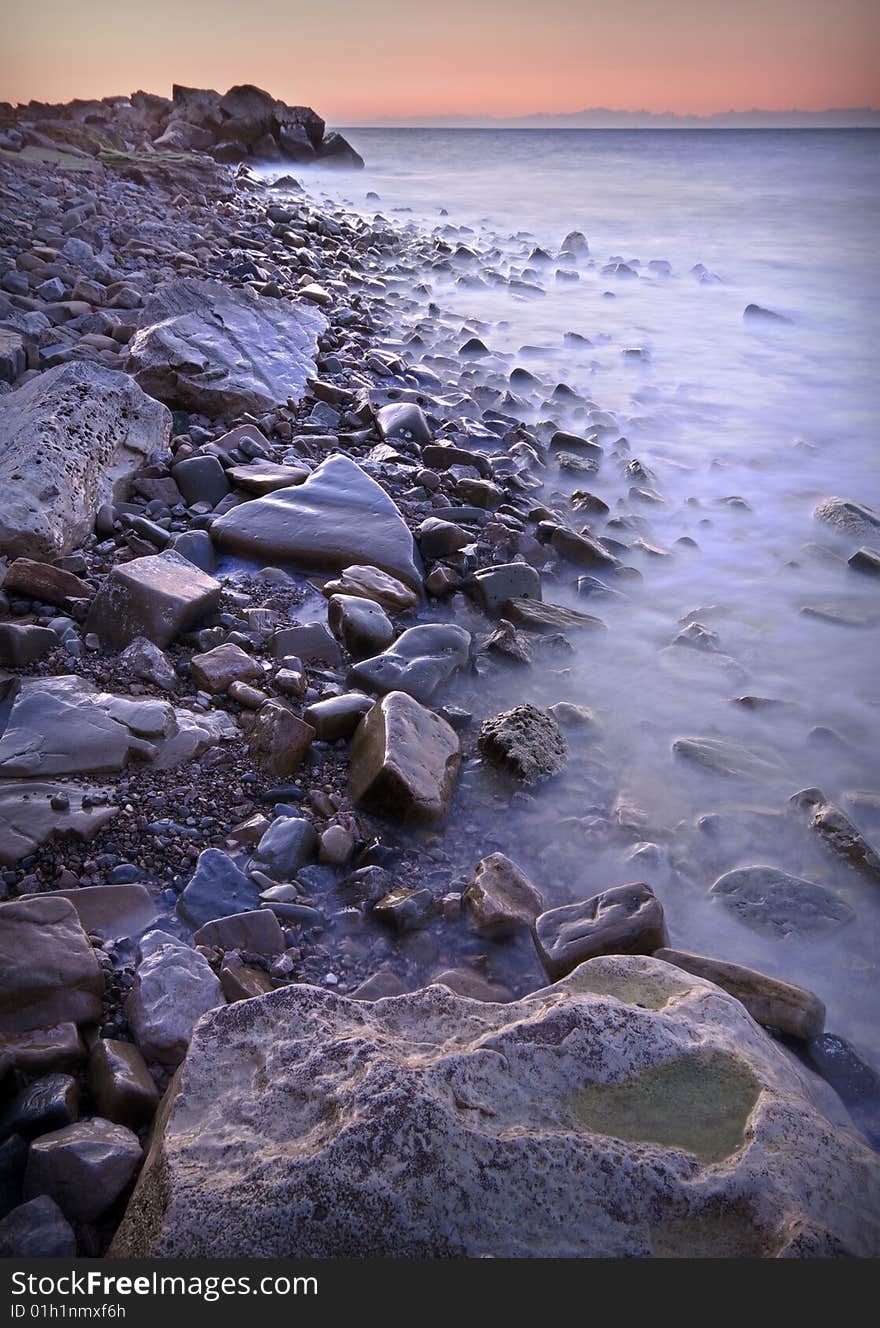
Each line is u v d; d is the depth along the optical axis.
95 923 2.27
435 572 3.84
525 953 2.37
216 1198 1.55
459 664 3.33
